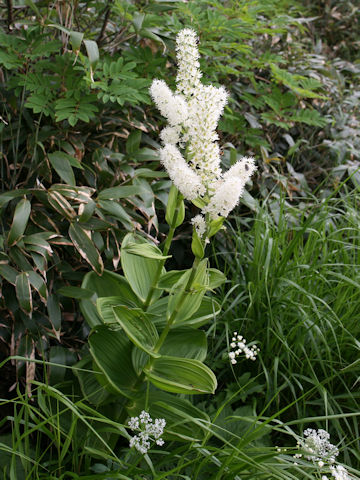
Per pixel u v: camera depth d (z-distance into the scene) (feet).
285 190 11.32
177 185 4.93
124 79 8.03
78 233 7.18
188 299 5.88
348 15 19.11
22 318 6.93
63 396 5.37
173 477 6.25
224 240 9.82
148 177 8.91
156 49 9.85
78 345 7.77
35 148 7.59
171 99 5.17
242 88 12.05
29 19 8.99
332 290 8.55
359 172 12.32
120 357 6.47
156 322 6.72
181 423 5.60
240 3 10.30
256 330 8.29
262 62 10.88
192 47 5.24
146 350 5.66
